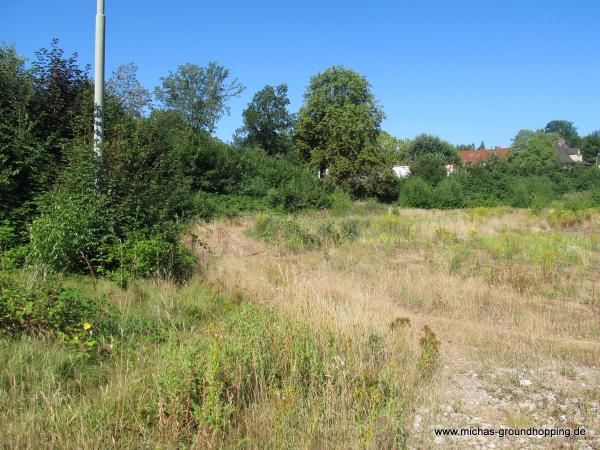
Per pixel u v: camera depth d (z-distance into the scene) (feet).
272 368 14.44
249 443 11.54
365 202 121.19
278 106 194.29
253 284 28.58
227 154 101.65
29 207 30.01
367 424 12.31
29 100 32.55
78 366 14.69
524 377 17.89
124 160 31.45
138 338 18.10
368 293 28.48
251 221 74.90
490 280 33.60
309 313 19.44
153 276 27.12
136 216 29.99
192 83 179.32
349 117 138.82
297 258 42.80
